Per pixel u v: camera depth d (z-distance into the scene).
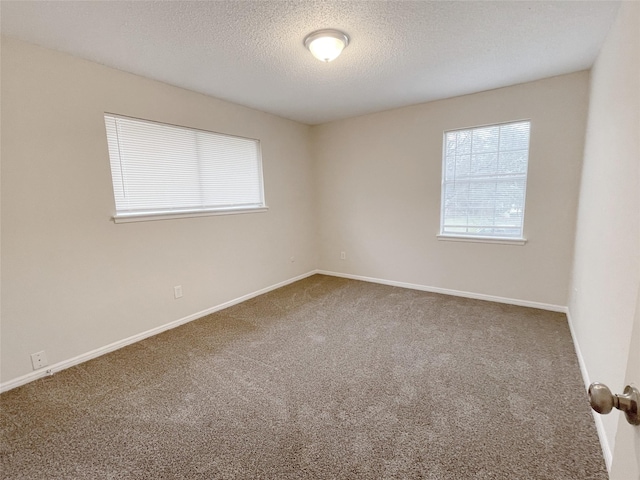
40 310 2.22
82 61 2.35
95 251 2.49
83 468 1.47
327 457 1.50
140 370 2.31
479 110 3.37
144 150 2.80
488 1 1.77
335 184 4.66
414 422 1.72
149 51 2.26
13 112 2.05
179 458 1.52
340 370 2.26
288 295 4.00
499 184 3.43
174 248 3.05
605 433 1.51
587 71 2.81
